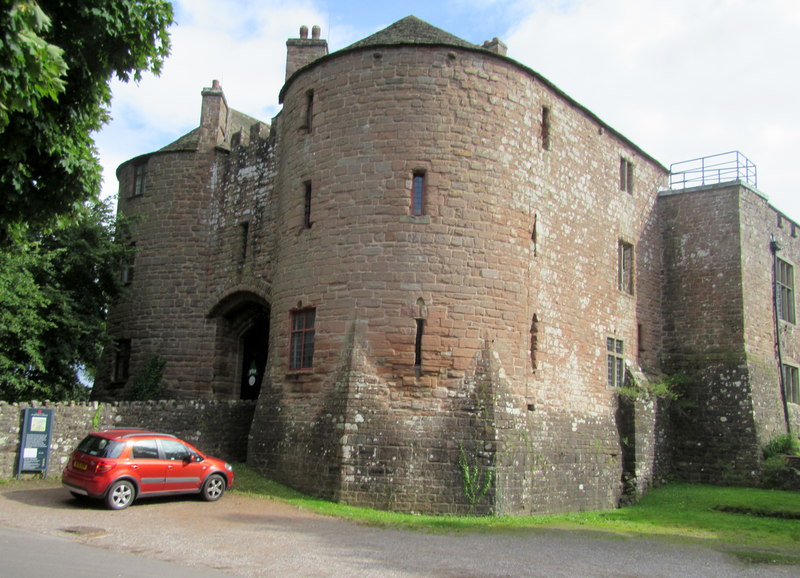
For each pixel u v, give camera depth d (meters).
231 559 10.59
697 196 27.38
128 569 9.59
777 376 27.19
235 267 24.92
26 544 10.88
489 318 18.22
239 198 25.42
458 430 17.22
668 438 25.36
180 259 25.86
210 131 26.62
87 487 14.24
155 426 20.27
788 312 29.62
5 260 20.08
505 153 19.34
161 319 25.59
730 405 25.02
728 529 16.31
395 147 18.55
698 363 26.09
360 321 17.88
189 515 14.09
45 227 11.28
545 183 20.91
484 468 17.05
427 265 17.98
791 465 23.39
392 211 18.23
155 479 14.88
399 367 17.52
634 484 22.80
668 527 16.56
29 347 20.73
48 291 22.28
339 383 17.66
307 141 20.02
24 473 17.50
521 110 20.05
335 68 19.64
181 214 26.12
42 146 9.96
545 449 19.58
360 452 16.98
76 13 9.78
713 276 26.50
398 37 20.03
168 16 10.81
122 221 25.16
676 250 27.48
